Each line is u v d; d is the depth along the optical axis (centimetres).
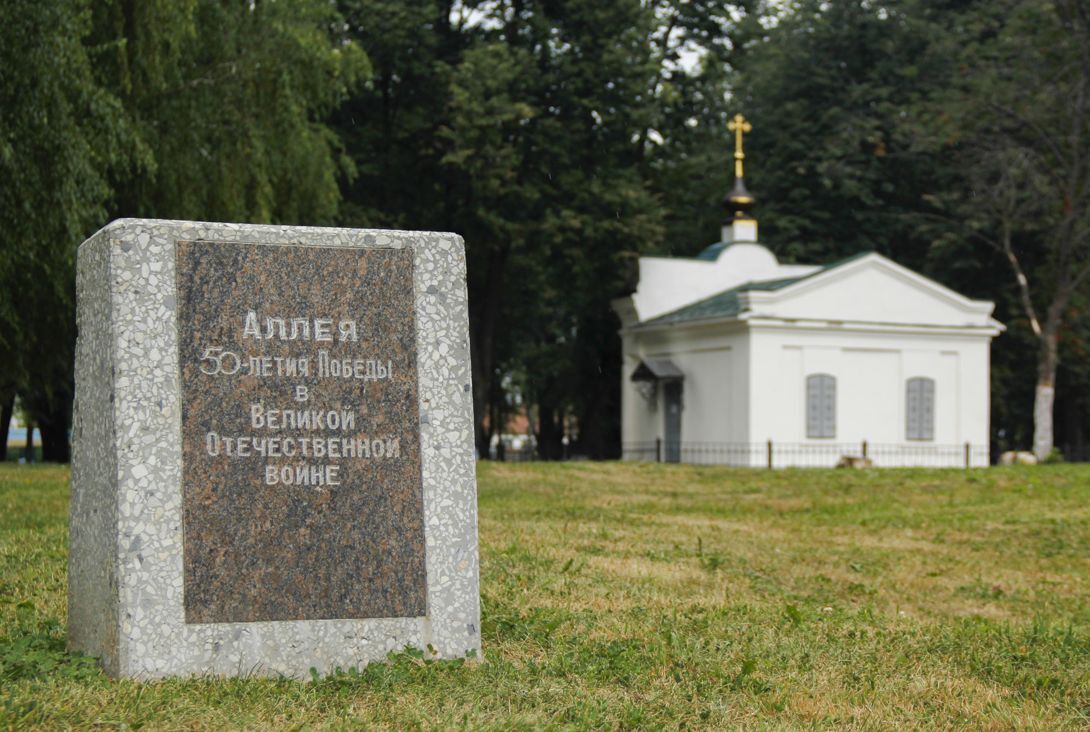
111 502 673
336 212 2834
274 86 2534
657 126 4256
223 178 2447
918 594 1235
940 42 4541
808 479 2794
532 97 3809
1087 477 2723
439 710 632
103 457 687
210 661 675
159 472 675
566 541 1422
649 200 3912
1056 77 3750
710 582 1188
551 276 4322
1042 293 4381
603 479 2744
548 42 3925
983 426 3956
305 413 705
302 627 695
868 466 3484
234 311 697
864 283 3794
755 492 2517
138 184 2380
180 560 675
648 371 3978
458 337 736
